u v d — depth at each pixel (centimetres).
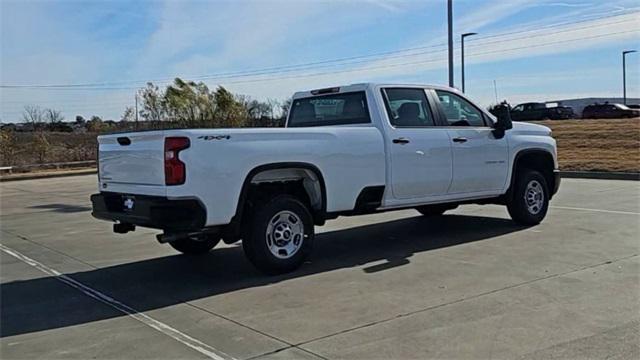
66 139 3925
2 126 3516
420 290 575
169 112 3931
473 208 1136
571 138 2591
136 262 766
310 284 616
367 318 498
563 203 1153
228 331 481
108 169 685
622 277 598
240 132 622
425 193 789
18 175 2847
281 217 662
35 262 794
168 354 436
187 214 594
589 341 429
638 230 847
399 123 770
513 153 888
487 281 598
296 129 666
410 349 425
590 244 760
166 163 591
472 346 427
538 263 666
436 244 797
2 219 1277
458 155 816
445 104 834
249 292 596
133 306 565
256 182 662
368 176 723
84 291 627
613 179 1634
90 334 487
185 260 764
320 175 680
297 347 439
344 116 795
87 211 1377
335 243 830
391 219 1030
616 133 2606
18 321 528
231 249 829
